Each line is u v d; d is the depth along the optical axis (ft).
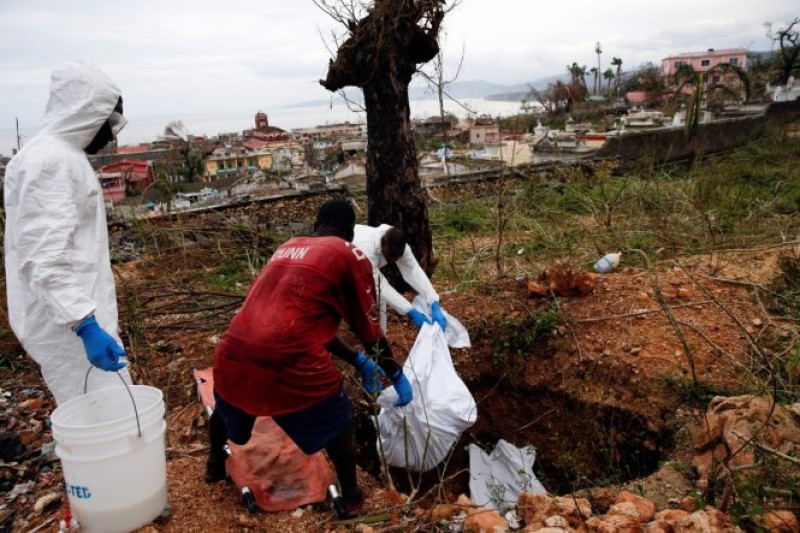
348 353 8.56
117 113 8.27
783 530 7.08
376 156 13.84
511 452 12.08
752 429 8.57
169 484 8.61
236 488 8.59
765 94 79.71
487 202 24.63
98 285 7.94
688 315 13.20
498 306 14.25
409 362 10.61
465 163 36.37
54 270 7.00
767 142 41.65
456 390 10.36
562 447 12.62
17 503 8.44
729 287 14.43
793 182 27.12
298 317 7.25
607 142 46.19
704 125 47.26
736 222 20.27
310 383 7.33
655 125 66.49
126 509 7.23
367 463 11.80
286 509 8.11
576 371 12.47
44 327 7.77
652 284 12.96
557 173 32.53
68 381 8.05
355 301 7.85
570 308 13.85
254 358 7.16
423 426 10.11
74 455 6.82
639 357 12.00
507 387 13.38
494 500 9.09
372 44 12.91
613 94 155.63
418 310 11.85
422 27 13.28
